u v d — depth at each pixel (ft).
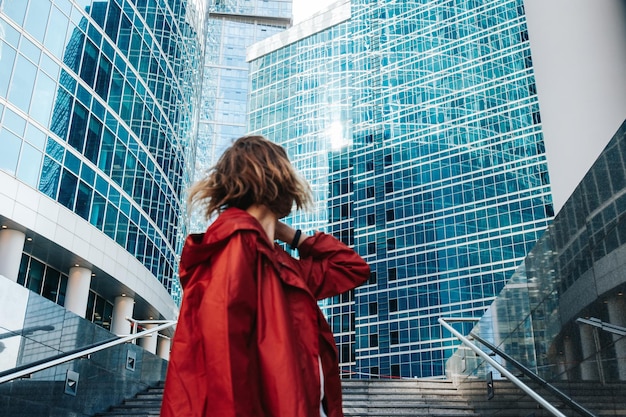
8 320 28.07
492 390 30.17
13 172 77.51
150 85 115.75
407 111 268.21
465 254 231.30
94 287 99.50
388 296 239.09
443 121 257.75
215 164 5.71
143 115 111.55
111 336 37.19
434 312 227.20
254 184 5.43
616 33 29.63
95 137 94.63
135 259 102.53
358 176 269.64
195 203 5.63
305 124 301.43
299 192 5.63
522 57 254.68
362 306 243.60
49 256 87.20
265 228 5.57
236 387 4.47
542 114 31.76
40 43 84.53
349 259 6.07
